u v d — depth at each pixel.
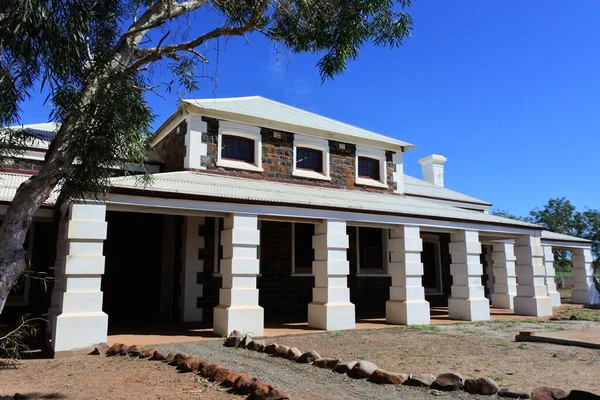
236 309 10.17
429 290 19.52
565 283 41.31
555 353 8.42
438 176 26.23
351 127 18.16
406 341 9.96
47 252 12.68
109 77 5.29
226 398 5.38
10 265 4.57
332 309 11.50
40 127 14.70
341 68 7.32
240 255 10.47
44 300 11.37
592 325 12.79
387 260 17.45
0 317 11.44
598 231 38.03
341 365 6.76
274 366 7.17
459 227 14.39
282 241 15.07
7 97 5.25
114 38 5.75
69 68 4.96
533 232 16.34
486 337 10.57
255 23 6.57
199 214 10.61
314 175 15.46
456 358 8.03
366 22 7.24
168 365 7.11
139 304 14.45
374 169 17.34
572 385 6.02
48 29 4.52
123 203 9.21
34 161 12.58
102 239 8.81
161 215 15.16
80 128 5.07
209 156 13.62
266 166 14.58
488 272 22.05
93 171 5.11
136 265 14.62
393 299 13.41
